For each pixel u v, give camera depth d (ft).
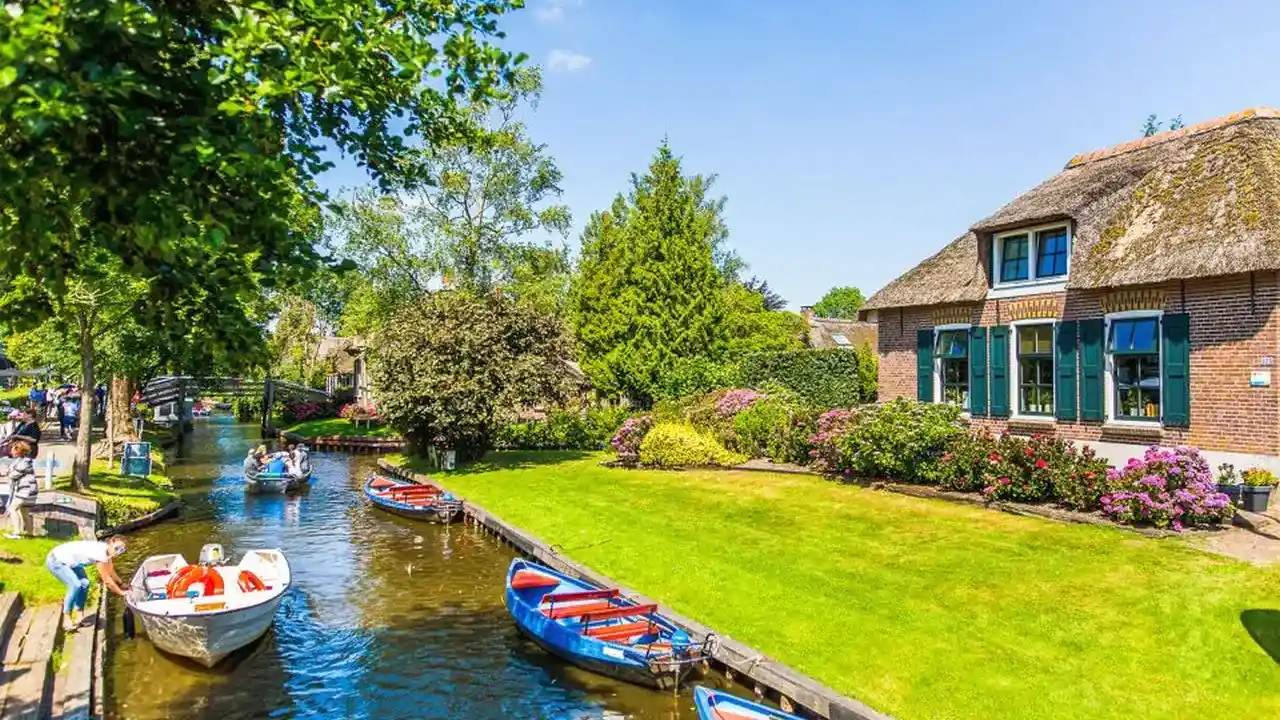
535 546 50.70
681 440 74.79
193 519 66.80
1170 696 25.71
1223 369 48.52
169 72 17.20
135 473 75.51
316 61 18.30
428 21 24.77
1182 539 39.14
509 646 37.40
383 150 24.88
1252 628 29.43
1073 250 57.88
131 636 37.81
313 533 61.57
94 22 14.71
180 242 18.78
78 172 15.96
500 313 85.25
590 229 152.56
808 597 36.17
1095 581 34.83
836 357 97.50
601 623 36.35
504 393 80.33
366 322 116.57
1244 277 47.42
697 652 31.76
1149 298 52.70
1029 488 46.96
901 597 35.29
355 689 32.91
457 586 46.96
